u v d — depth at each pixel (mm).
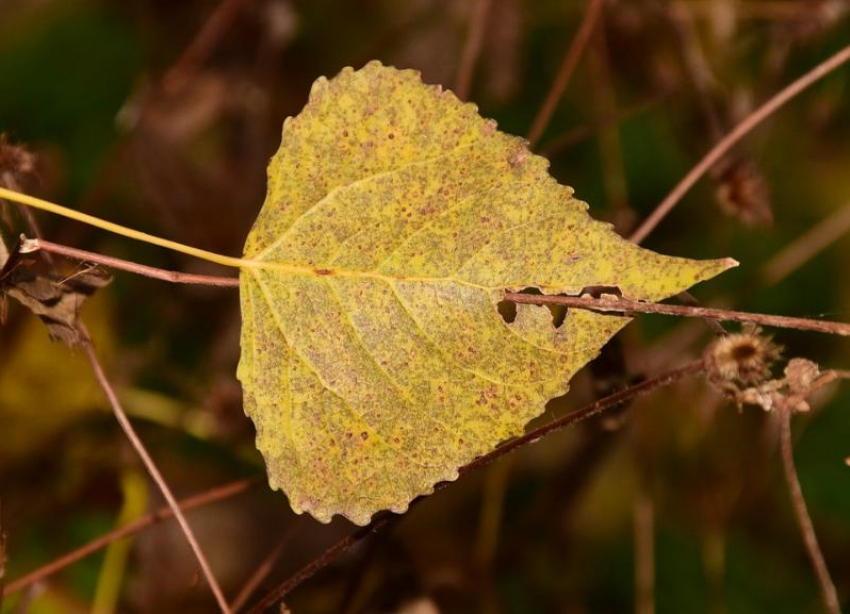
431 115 387
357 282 388
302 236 390
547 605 551
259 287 390
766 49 556
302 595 503
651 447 532
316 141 389
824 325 373
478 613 529
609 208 572
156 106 568
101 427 531
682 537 584
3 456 524
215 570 544
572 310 381
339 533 556
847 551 579
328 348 388
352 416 387
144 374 562
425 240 386
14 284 401
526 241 382
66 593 544
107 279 405
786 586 577
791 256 545
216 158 582
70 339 411
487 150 385
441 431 385
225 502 557
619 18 548
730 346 391
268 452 389
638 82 580
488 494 532
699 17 546
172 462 558
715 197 495
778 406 393
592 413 397
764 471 547
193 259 571
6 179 435
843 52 446
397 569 500
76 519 562
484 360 383
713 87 545
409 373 386
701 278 375
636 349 471
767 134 565
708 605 573
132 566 545
